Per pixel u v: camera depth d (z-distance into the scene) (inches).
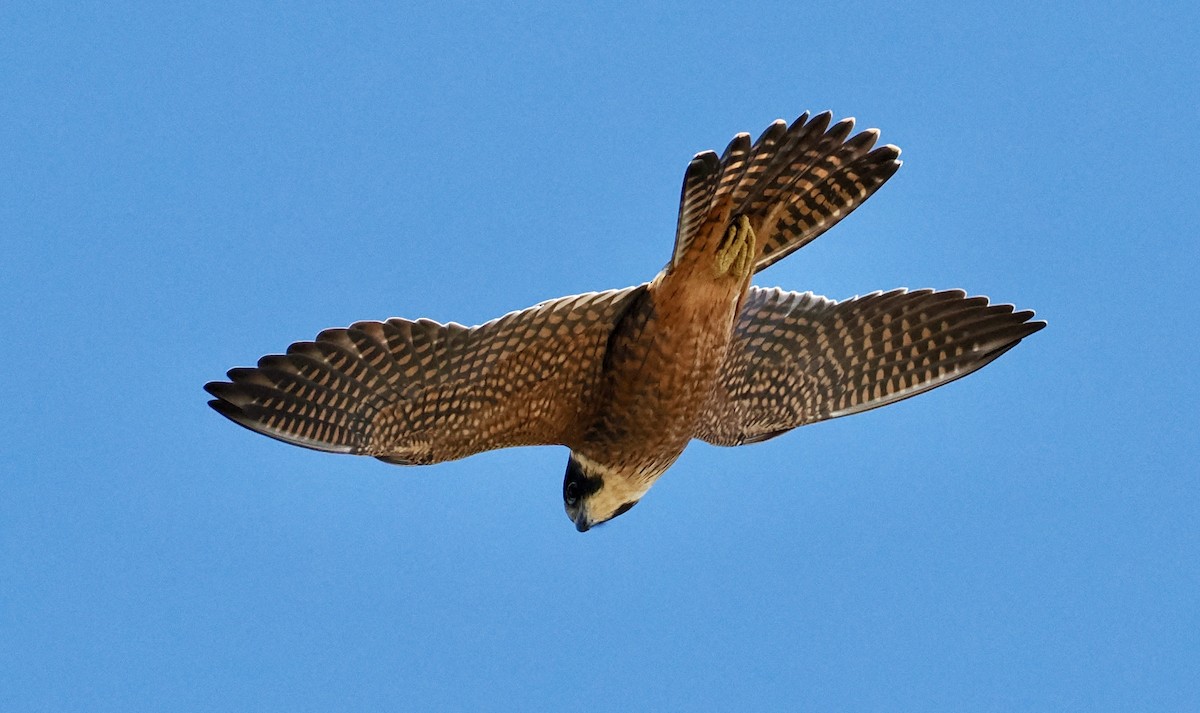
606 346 565.0
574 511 613.0
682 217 519.2
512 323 547.8
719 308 553.3
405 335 542.0
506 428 581.6
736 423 647.8
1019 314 624.4
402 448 568.4
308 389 546.0
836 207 544.1
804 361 640.4
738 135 496.4
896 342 633.0
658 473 602.2
